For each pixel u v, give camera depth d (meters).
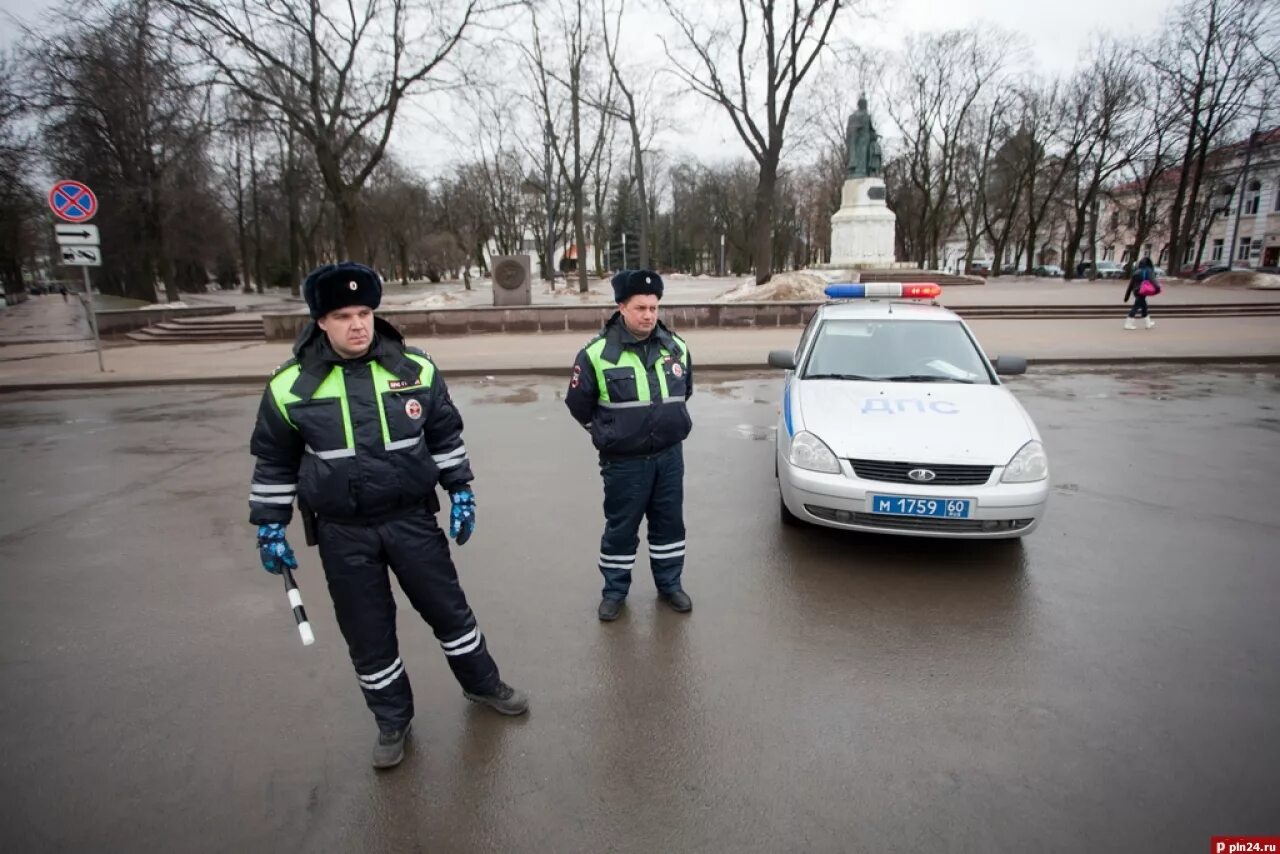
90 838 2.31
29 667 3.30
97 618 3.76
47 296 61.00
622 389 3.33
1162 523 4.86
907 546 4.53
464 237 55.56
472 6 18.55
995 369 5.19
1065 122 39.19
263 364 13.12
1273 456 6.45
